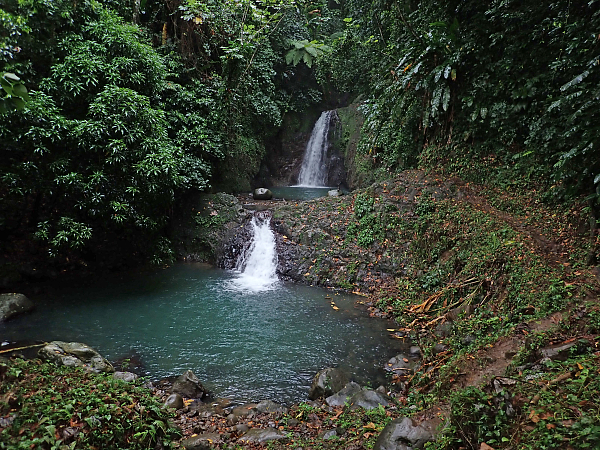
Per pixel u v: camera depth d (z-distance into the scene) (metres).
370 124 13.50
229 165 15.41
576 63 7.70
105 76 9.53
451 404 3.61
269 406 5.12
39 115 8.26
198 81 13.33
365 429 4.20
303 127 20.31
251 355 6.60
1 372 3.45
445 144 10.89
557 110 8.22
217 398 5.45
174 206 12.55
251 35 13.70
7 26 8.02
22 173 8.66
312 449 3.99
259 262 11.03
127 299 9.00
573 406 2.85
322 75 17.91
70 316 7.99
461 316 6.57
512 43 9.40
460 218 8.73
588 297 5.01
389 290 9.02
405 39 12.12
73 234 8.87
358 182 15.59
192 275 10.88
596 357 3.54
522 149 9.56
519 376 3.59
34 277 9.48
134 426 3.28
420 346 6.53
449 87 10.52
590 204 6.49
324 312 8.39
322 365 6.31
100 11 10.28
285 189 17.80
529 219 8.13
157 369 6.15
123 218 9.52
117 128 9.08
